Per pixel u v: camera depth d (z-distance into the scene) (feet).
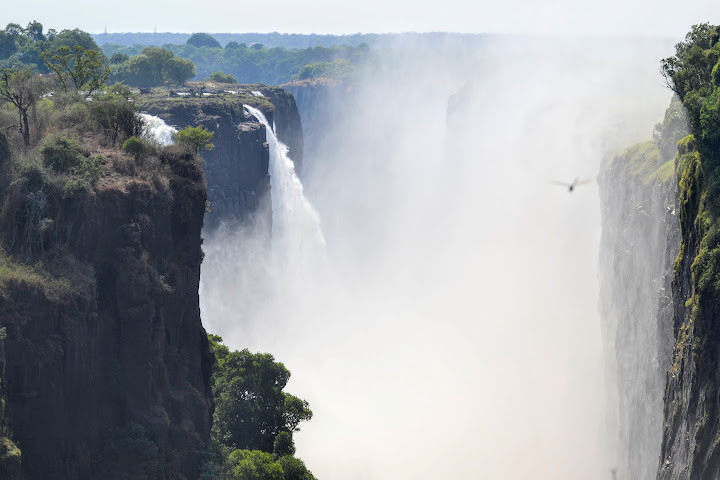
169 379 227.40
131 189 222.89
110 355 213.66
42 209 207.92
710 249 274.98
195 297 241.76
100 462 207.10
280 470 250.16
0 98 268.00
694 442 271.90
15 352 189.98
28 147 238.68
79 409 204.03
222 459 242.78
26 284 194.18
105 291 214.69
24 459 192.03
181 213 237.86
